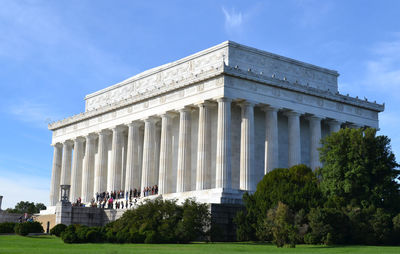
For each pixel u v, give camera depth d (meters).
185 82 92.38
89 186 114.88
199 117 89.69
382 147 74.56
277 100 92.00
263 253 46.12
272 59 98.69
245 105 88.50
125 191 103.00
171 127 97.12
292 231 59.75
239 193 81.94
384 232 66.44
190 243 65.44
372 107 106.38
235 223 72.50
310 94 96.25
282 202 67.38
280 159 97.44
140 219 69.38
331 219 64.25
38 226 81.44
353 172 71.19
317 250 53.19
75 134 121.06
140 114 102.50
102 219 88.19
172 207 69.81
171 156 96.44
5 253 42.75
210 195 80.88
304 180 75.44
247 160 86.62
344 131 75.50
